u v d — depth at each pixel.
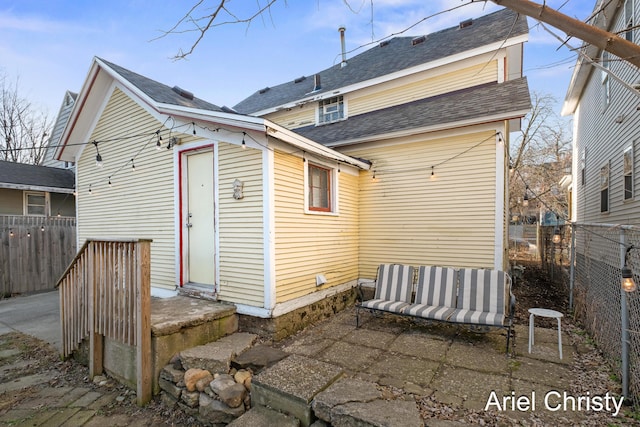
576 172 12.45
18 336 5.11
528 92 5.62
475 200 5.63
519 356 3.66
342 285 5.96
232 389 2.97
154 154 5.56
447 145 5.88
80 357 4.26
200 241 5.03
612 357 3.37
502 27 7.84
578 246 9.78
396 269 5.16
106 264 3.72
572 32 2.15
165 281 5.41
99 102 6.45
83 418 3.05
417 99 8.30
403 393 2.88
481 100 6.12
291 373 2.96
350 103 9.34
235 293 4.52
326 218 5.55
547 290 7.49
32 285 8.24
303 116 10.38
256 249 4.34
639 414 2.52
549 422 2.44
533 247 17.27
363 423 2.28
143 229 5.77
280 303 4.36
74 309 4.20
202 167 5.01
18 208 11.34
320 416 2.49
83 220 7.03
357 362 3.57
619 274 3.32
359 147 6.74
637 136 6.25
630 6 6.33
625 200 6.88
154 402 3.31
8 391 3.54
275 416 2.65
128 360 3.59
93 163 6.76
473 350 3.87
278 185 4.39
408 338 4.31
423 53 8.64
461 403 2.71
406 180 6.25
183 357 3.41
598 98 8.91
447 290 4.68
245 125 4.01
